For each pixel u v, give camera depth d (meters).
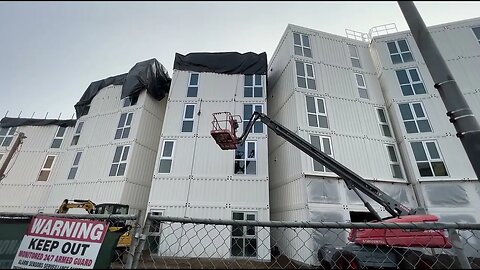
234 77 16.14
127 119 16.59
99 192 14.55
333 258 6.82
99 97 18.72
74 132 18.27
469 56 15.12
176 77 16.09
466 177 12.41
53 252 2.51
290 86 15.33
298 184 12.63
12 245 2.60
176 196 12.64
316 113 14.35
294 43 16.34
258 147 13.82
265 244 11.36
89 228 2.60
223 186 12.86
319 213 11.60
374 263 6.18
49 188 18.45
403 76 15.84
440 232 5.54
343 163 13.22
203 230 11.58
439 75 3.10
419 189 12.80
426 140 13.79
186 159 13.58
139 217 2.60
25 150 20.02
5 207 17.72
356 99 15.40
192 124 14.60
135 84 16.88
